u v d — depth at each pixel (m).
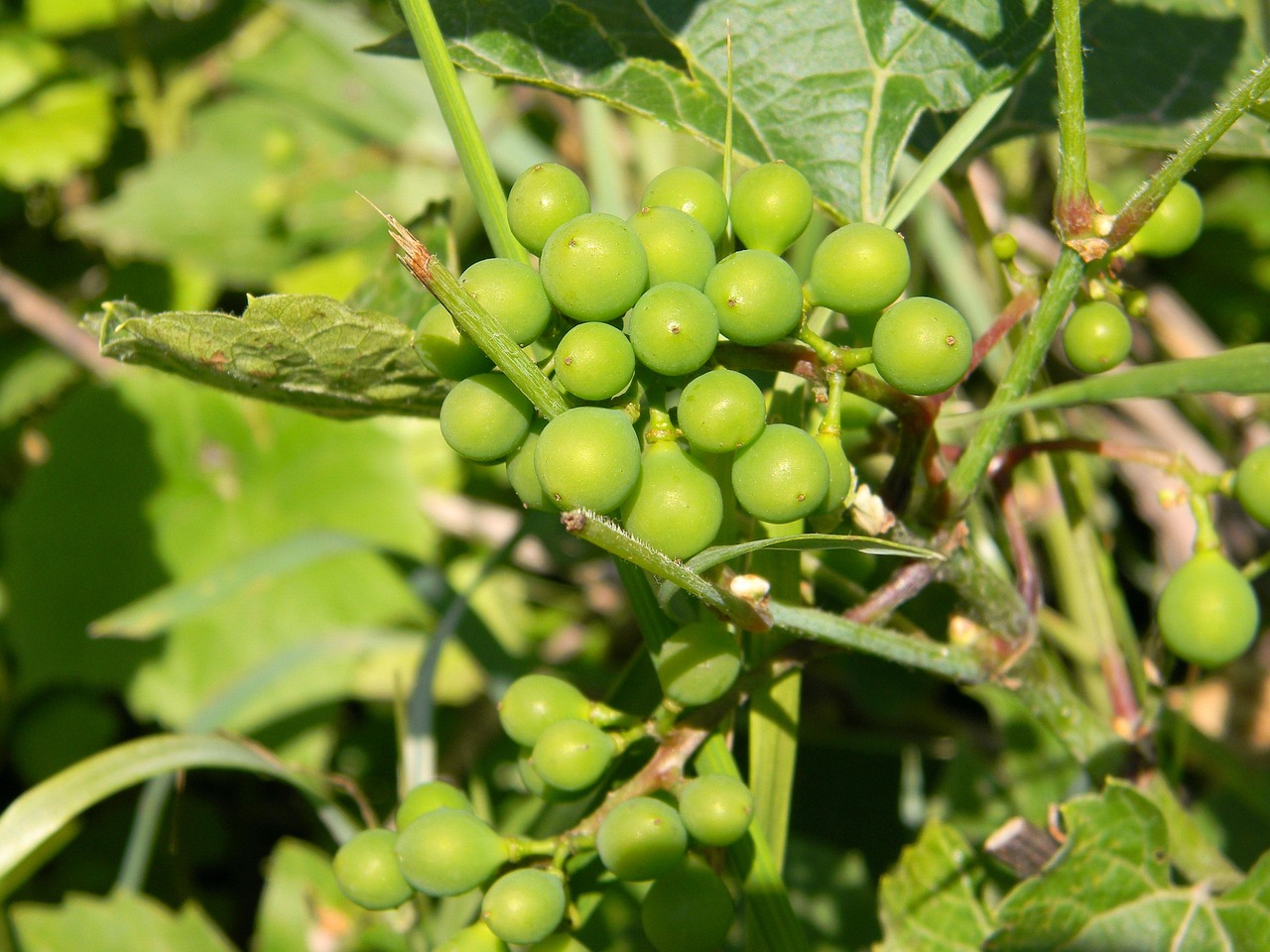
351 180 0.86
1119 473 0.68
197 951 0.55
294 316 0.42
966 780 0.56
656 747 0.43
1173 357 0.69
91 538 0.77
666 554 0.39
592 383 0.39
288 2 0.76
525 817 0.52
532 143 0.76
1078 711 0.46
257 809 0.70
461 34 0.46
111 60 0.92
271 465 0.79
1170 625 0.45
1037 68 0.49
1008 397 0.42
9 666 0.76
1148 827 0.45
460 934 0.42
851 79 0.46
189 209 0.86
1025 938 0.45
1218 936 0.45
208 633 0.74
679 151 0.73
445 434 0.40
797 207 0.41
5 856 0.46
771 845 0.45
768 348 0.41
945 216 0.62
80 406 0.79
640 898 0.51
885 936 0.49
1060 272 0.41
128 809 0.70
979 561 0.44
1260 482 0.44
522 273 0.40
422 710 0.51
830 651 0.43
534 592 0.76
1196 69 0.49
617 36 0.46
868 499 0.42
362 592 0.75
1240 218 0.74
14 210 0.89
